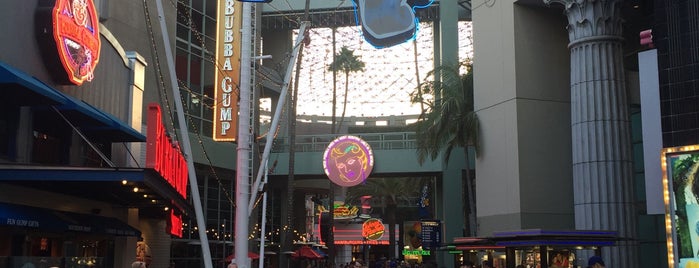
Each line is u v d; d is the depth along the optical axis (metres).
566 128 32.97
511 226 32.03
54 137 21.02
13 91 17.02
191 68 43.47
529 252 21.25
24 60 17.75
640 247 34.81
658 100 22.08
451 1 48.66
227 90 39.88
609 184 26.69
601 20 27.38
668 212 20.95
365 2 30.39
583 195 27.12
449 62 41.66
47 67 18.92
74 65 19.42
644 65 22.58
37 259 13.40
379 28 30.25
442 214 51.12
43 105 18.00
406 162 48.47
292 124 46.41
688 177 20.77
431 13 57.34
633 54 34.00
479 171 35.22
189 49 43.28
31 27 18.16
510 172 32.56
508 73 33.25
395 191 69.06
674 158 21.12
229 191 48.91
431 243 36.81
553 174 32.41
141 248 23.56
